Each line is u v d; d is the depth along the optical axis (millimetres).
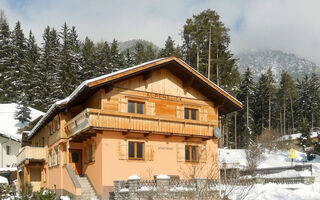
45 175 28359
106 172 19781
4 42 72625
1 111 61406
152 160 21750
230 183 14531
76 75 67500
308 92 79062
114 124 20031
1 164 44188
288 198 16859
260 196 17062
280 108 81562
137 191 15672
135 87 22016
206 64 44969
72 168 22875
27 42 78875
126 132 20703
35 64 74875
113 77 20141
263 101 76375
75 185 19359
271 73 78438
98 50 75250
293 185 20641
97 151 20562
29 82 68375
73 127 21844
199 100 24797
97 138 20672
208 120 24953
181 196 12852
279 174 25062
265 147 49000
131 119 20719
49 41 80250
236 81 48000
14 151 45875
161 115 22734
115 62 70938
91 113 19406
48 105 64312
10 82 67875
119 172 20250
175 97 23625
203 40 45875
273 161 40000
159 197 13805
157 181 15484
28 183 27312
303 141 53875
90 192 20422
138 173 20984
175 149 22969
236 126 69312
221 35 45188
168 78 23641
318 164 36312
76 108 23672
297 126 80125
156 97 22766
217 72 45094
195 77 23516
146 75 22281
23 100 59125
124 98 21375
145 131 21109
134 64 74812
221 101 25172
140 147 21672
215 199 11977
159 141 22359
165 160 22328
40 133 32469
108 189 19625
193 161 22812
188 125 23016
